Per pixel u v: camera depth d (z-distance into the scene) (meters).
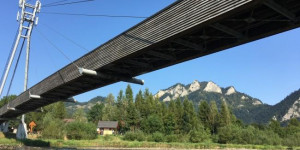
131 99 114.50
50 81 33.53
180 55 20.64
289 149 95.12
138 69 25.08
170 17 16.66
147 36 18.39
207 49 18.80
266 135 110.44
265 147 95.44
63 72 29.73
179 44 19.00
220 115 123.00
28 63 53.47
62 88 32.78
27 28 53.78
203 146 85.88
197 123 115.31
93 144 67.25
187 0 15.54
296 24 14.12
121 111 125.06
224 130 103.38
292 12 13.84
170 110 119.12
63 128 81.12
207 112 125.69
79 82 29.17
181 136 98.19
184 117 114.06
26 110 51.59
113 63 22.61
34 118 98.94
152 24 17.98
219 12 13.70
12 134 69.25
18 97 46.56
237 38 16.59
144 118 110.69
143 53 19.91
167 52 20.36
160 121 105.31
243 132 105.06
